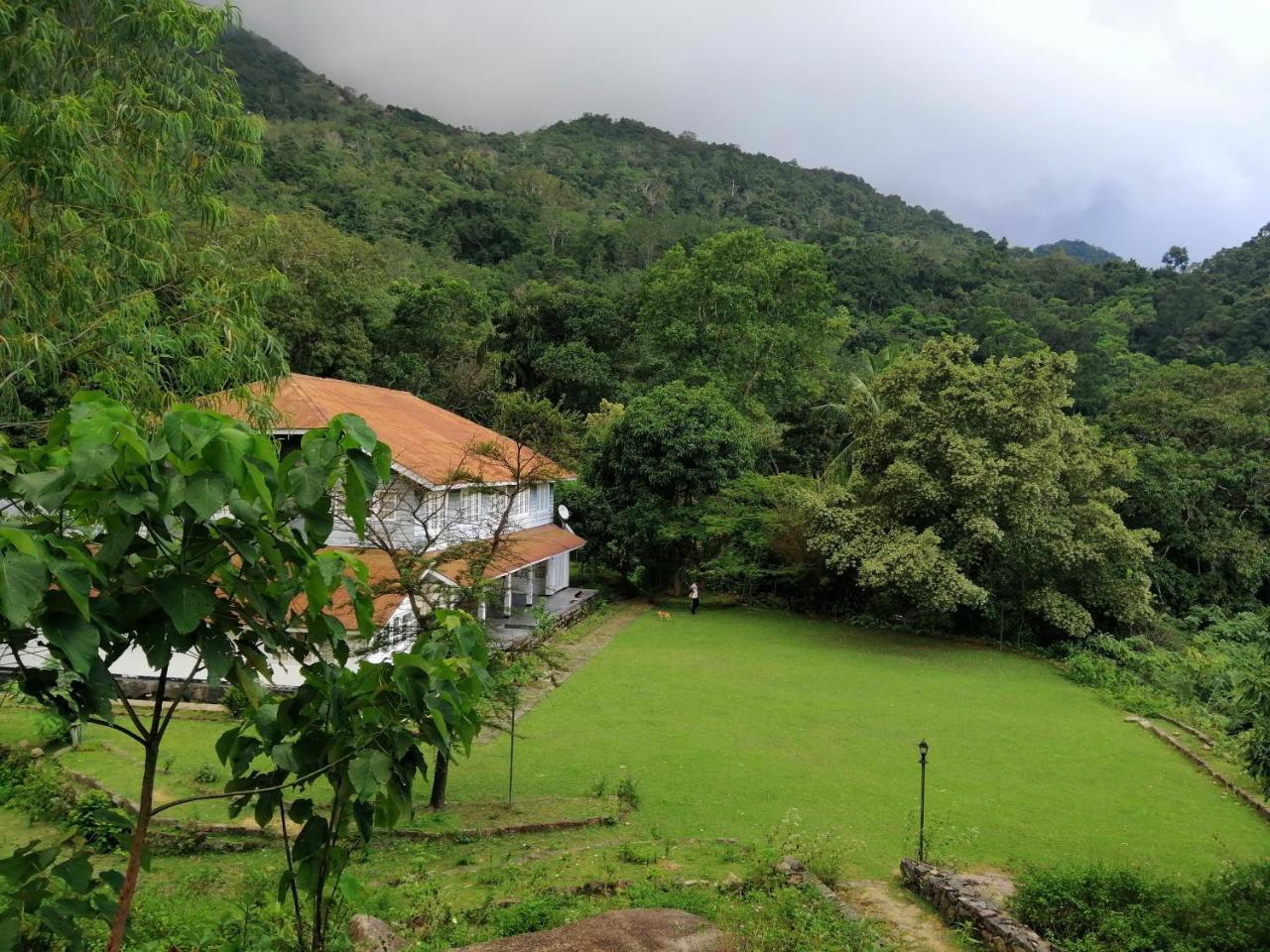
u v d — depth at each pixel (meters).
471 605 13.45
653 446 29.78
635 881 8.97
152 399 10.51
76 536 2.89
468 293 45.38
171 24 10.07
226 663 2.96
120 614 2.77
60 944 3.88
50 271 9.72
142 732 2.97
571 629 25.28
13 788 11.05
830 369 47.50
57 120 8.62
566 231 86.81
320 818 3.48
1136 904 8.95
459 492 17.97
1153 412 34.94
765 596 31.39
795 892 8.62
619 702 18.36
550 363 43.22
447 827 11.02
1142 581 25.72
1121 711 19.50
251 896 7.57
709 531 29.08
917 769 14.83
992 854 11.35
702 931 5.40
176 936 6.45
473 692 3.69
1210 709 20.14
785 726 17.05
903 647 25.30
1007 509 24.09
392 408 24.61
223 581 3.04
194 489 2.57
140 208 10.59
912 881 10.07
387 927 6.84
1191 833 12.38
